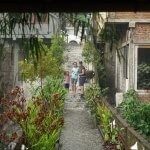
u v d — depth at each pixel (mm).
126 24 16906
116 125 11695
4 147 7980
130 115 10828
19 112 8812
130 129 9578
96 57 19109
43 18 4977
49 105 12516
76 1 3377
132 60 16688
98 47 18375
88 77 21656
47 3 3379
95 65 20203
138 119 10328
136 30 16594
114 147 10977
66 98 20391
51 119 9734
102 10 3459
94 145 12078
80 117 16406
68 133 13539
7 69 16812
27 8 3432
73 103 19547
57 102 12625
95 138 12891
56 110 12477
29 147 8516
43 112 9500
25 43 5168
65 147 11820
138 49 16672
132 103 12820
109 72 20406
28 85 15539
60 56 19438
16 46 16594
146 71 16656
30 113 9180
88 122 15406
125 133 10141
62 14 5102
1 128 9156
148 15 16406
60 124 10203
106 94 19969
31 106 9609
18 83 16594
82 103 19516
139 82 16734
